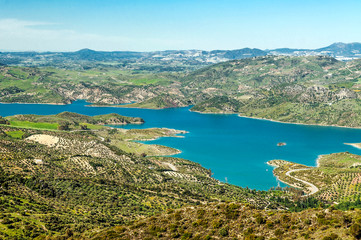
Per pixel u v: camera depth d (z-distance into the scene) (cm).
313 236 9700
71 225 14500
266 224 10912
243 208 12231
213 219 11856
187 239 11000
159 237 11400
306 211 11225
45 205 16450
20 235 12556
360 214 10031
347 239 9012
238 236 10712
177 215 12581
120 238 11525
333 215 10450
